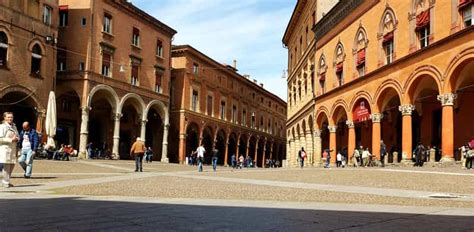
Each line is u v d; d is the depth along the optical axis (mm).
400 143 37812
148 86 55969
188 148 68562
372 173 22188
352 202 10141
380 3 34312
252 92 89000
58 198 10227
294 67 64062
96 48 47562
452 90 26328
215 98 73125
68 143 49344
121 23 51406
